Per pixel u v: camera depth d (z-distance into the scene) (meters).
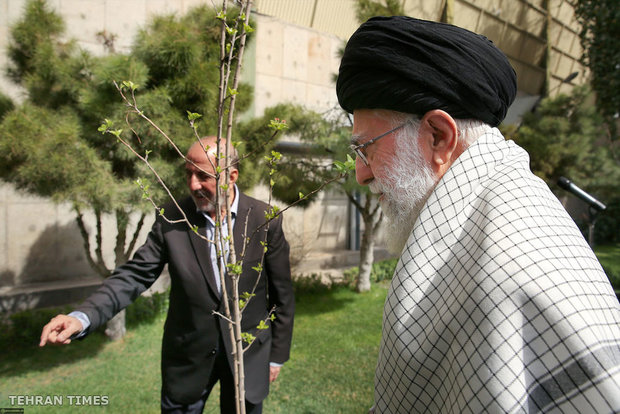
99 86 2.98
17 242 5.10
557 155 6.18
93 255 5.50
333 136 4.64
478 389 0.50
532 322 0.47
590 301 0.47
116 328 4.04
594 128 6.64
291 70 7.06
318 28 6.44
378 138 0.75
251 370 1.65
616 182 6.19
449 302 0.59
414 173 0.72
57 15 3.51
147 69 3.01
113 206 2.86
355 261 8.02
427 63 0.67
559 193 6.77
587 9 9.11
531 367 0.47
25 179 2.93
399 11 5.00
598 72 9.02
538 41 9.46
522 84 9.75
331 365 3.47
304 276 6.76
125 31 5.34
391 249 0.83
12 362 3.55
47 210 5.25
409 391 0.64
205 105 3.23
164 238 1.64
